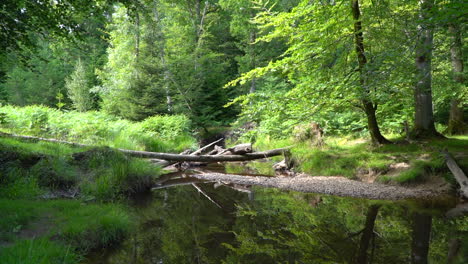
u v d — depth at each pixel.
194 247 4.48
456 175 6.83
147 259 4.03
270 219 5.77
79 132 11.09
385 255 3.98
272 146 13.24
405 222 5.27
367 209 6.12
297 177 9.22
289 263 3.87
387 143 9.71
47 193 6.40
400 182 7.46
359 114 11.52
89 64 29.45
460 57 11.76
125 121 15.91
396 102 10.52
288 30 9.40
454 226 4.95
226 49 29.41
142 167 8.50
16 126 10.94
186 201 7.14
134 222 5.46
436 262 3.68
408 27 7.46
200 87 21.83
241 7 22.09
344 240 4.63
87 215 4.94
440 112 15.66
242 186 8.81
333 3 8.54
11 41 6.41
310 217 5.79
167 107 20.17
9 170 6.46
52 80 31.84
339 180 8.28
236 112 26.09
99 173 7.57
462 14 3.91
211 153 12.75
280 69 9.28
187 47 23.12
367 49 8.79
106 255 4.11
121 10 18.69
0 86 29.98
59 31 7.02
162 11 24.31
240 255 4.16
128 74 19.45
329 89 8.34
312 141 11.15
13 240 3.78
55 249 3.60
